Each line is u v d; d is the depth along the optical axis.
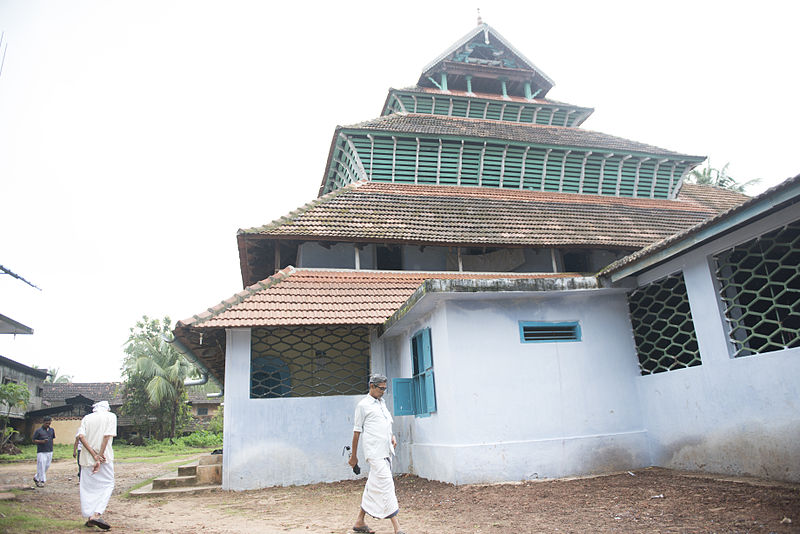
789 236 7.12
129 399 35.44
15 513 6.70
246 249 12.81
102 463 6.12
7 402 26.89
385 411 5.36
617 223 15.03
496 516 5.64
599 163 17.09
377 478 5.02
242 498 8.40
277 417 9.70
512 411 8.02
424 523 5.55
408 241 12.42
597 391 8.55
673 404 8.07
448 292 7.67
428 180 15.95
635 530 4.67
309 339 10.80
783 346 6.49
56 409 35.94
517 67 21.61
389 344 10.92
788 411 6.27
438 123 17.58
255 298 10.46
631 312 9.16
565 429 8.20
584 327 8.80
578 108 20.52
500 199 15.46
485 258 14.12
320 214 13.02
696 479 6.88
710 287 7.45
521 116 20.30
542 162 16.70
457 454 7.61
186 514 7.07
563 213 15.15
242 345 9.78
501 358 8.19
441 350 8.24
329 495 8.24
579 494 6.52
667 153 17.30
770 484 6.07
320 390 10.67
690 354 8.61
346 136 15.38
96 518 5.88
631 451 8.40
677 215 16.25
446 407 8.03
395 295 11.27
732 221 6.42
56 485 12.19
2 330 17.56
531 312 8.59
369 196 14.34
